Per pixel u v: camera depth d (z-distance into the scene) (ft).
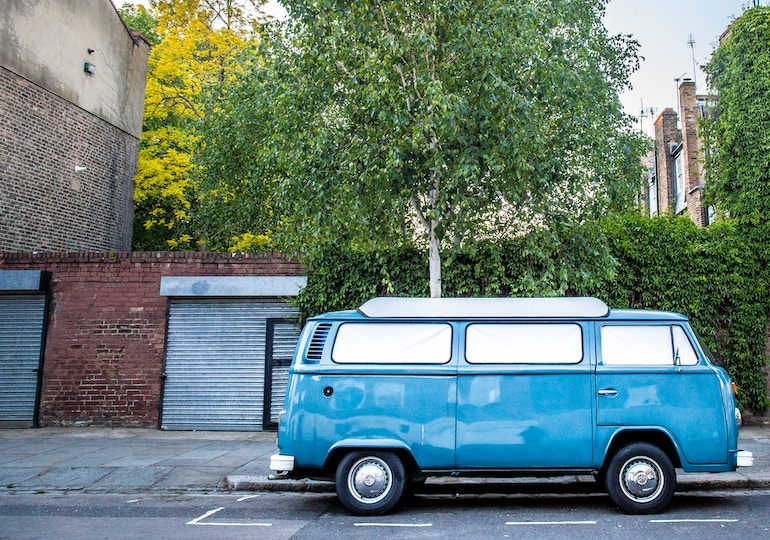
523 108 31.17
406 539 19.12
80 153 58.29
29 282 44.42
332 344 23.91
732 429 22.58
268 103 42.70
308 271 43.27
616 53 51.55
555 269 35.73
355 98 33.96
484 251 42.19
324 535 19.63
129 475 29.45
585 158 39.11
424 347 23.75
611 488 22.62
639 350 23.31
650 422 22.62
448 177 32.35
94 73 60.34
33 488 27.84
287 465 22.80
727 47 47.47
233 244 67.00
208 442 38.58
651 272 42.91
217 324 44.68
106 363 44.62
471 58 31.53
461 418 22.97
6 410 44.45
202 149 60.90
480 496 26.58
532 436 22.74
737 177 45.44
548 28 35.12
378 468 23.03
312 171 33.40
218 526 20.93
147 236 83.66
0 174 49.44
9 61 50.75
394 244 39.19
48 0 54.85
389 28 33.83
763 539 18.72
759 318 42.98
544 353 23.43
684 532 19.65
